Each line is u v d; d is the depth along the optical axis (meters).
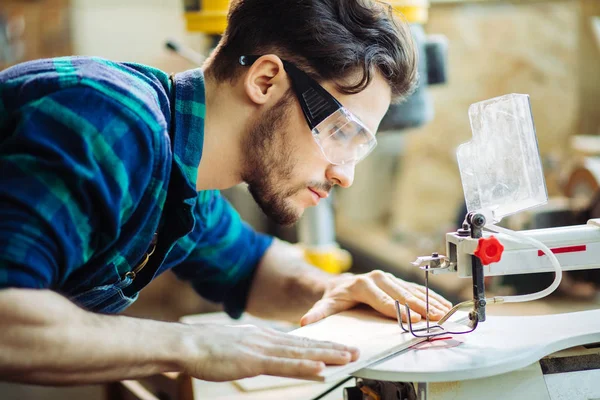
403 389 1.17
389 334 1.25
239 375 1.09
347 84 1.22
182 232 1.27
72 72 1.10
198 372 1.09
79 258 1.04
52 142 1.01
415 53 1.29
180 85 1.26
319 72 1.22
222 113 1.26
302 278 1.68
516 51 3.44
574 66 3.31
